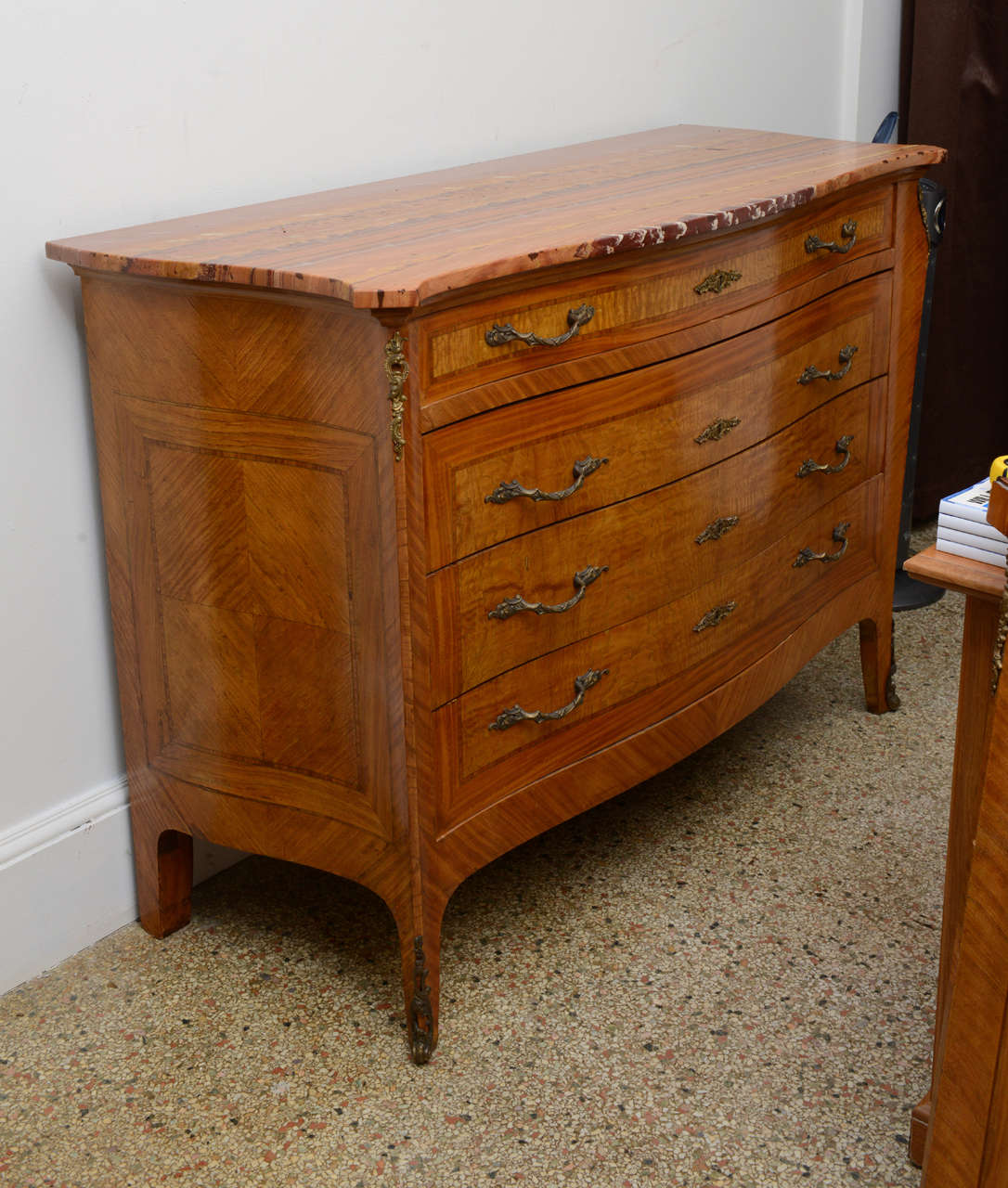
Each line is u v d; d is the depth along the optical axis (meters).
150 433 1.83
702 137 2.72
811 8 3.31
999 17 3.26
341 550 1.69
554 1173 1.64
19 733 1.97
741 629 2.28
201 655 1.90
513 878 2.25
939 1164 1.39
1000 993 1.28
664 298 1.91
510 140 2.58
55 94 1.82
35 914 2.02
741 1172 1.64
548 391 1.77
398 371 1.55
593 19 2.69
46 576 1.96
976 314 3.52
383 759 1.75
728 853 2.31
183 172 2.02
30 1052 1.87
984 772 1.40
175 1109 1.76
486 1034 1.89
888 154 2.38
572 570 1.89
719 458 2.11
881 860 2.28
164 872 2.09
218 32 2.01
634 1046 1.86
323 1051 1.86
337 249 1.70
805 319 2.25
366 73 2.26
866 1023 1.90
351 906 2.20
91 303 1.82
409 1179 1.64
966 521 1.33
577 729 1.99
